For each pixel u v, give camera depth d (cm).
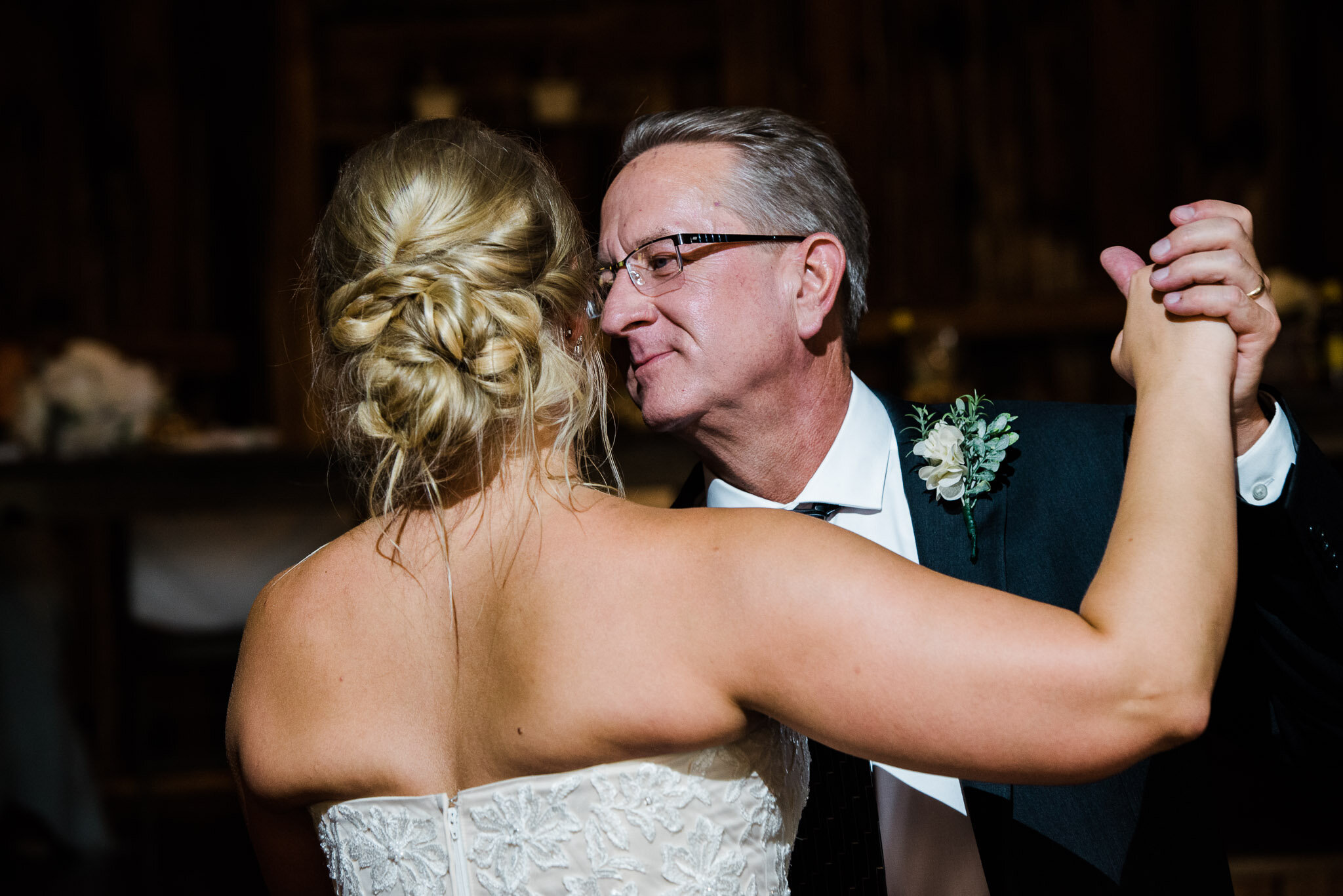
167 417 482
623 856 87
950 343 561
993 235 613
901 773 137
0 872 396
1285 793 330
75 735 423
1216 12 598
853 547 86
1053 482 138
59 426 443
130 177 612
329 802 98
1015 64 611
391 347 92
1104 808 125
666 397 140
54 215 595
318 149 632
